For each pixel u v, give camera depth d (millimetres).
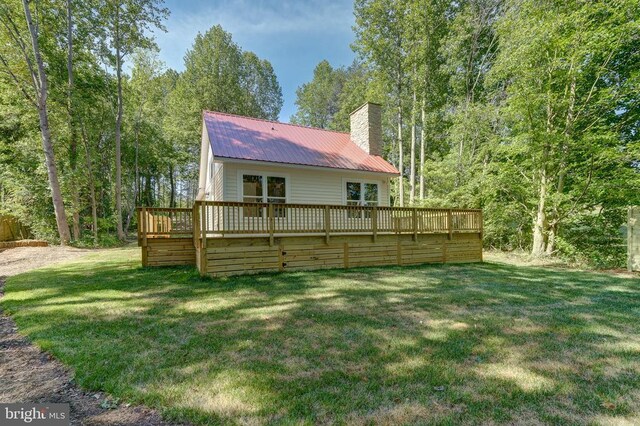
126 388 2512
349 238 8875
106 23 15734
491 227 13930
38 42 13648
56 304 4941
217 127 10766
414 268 8953
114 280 6750
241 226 9609
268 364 2959
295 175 10609
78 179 15008
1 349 3299
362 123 12859
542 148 11188
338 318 4371
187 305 4957
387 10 15930
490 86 14719
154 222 8805
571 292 6027
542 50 10516
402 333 3803
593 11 9398
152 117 24625
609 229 11391
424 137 17641
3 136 16188
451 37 15664
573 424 2125
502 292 5984
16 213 14422
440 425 2096
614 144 10211
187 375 2734
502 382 2666
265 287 6238
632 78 9352
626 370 2906
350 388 2545
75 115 14766
